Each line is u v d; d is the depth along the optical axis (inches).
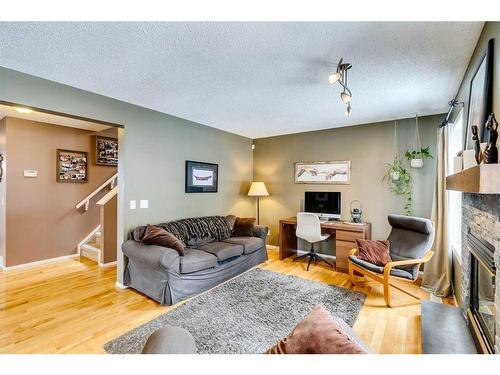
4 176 147.4
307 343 35.9
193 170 157.1
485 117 61.0
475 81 73.4
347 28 63.6
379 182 156.0
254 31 65.2
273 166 200.8
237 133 191.6
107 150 191.3
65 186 170.9
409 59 79.0
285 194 194.9
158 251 103.5
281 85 100.4
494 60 57.3
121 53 76.5
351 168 165.9
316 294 113.9
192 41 70.1
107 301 106.5
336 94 109.8
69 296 111.0
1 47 72.8
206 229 145.8
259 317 94.1
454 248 113.2
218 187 177.5
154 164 134.2
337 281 130.4
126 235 121.5
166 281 102.9
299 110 133.3
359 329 87.2
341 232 144.9
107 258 153.6
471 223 70.9
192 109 132.7
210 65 84.0
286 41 69.7
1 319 91.6
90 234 181.5
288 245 176.2
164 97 114.5
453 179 66.9
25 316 93.7
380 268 109.8
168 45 72.1
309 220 151.5
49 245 162.7
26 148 154.3
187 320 91.6
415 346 77.5
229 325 88.7
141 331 84.2
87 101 105.9
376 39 68.3
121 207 121.6
